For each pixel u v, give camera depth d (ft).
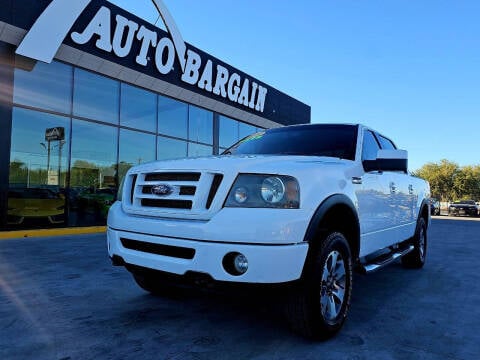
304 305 9.16
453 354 9.12
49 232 32.60
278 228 8.45
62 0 32.78
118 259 10.59
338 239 10.09
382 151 12.42
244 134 59.57
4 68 31.63
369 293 14.73
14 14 31.04
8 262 19.54
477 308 12.82
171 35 43.57
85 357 8.67
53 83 35.22
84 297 13.38
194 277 8.84
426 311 12.46
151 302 12.86
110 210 11.41
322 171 10.16
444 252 26.21
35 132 33.99
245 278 8.30
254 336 9.99
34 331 10.21
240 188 8.86
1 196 31.45
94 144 38.70
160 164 10.46
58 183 35.73
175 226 9.04
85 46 35.78
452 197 187.21
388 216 14.44
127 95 41.70
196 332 10.23
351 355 8.95
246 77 57.31
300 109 72.90
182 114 48.52
